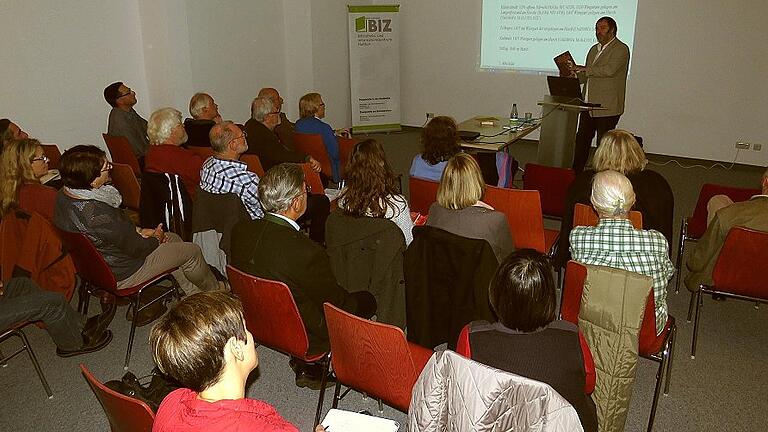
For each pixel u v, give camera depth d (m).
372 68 8.21
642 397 2.76
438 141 3.58
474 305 2.34
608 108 5.91
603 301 1.99
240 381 1.25
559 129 5.90
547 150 6.02
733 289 2.84
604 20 5.70
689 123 6.83
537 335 1.63
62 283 3.05
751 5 6.20
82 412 2.71
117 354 3.15
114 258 2.94
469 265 2.30
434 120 3.62
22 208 3.23
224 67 6.70
